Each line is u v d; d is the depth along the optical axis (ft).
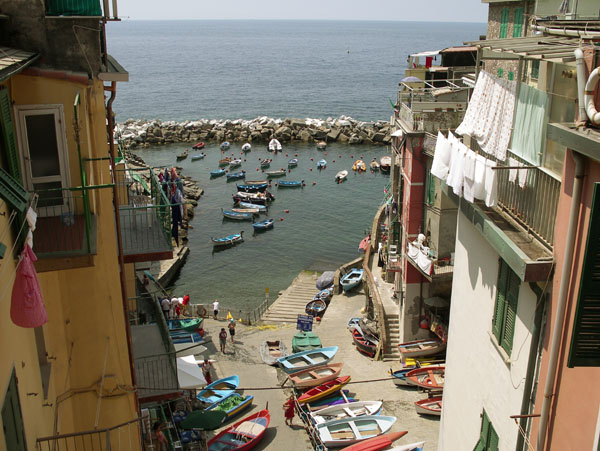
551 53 34.76
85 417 45.93
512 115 42.32
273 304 152.87
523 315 38.37
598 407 28.66
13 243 29.22
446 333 102.73
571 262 31.50
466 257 51.03
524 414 37.22
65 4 41.27
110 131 47.47
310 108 464.65
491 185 40.93
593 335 26.89
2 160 32.19
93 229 38.78
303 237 206.80
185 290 169.78
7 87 35.81
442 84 131.54
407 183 104.12
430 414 92.53
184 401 91.76
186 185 254.06
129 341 48.39
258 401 100.42
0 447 23.16
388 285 127.54
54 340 42.11
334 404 97.40
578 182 30.35
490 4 90.17
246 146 318.86
